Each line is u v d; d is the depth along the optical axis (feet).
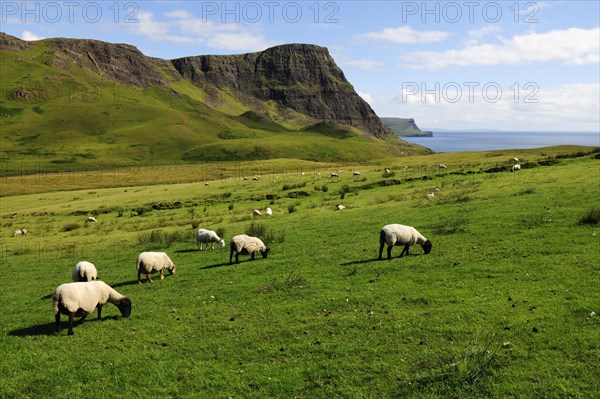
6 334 52.34
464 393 33.78
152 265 74.49
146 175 491.72
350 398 34.65
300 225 121.19
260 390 36.58
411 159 442.91
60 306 49.67
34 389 38.68
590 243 67.77
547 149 428.97
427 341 41.83
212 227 135.85
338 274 67.46
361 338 43.91
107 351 45.37
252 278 70.23
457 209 111.24
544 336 40.45
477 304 49.19
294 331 47.01
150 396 36.78
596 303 45.68
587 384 33.24
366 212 129.08
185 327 50.72
